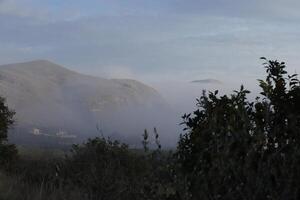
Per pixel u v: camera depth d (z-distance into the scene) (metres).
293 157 4.36
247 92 5.13
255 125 4.82
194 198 4.70
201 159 4.88
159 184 4.94
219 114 5.07
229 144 4.62
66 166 11.91
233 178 4.59
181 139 5.27
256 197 4.41
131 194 7.14
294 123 4.66
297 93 4.92
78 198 9.13
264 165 4.45
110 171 9.23
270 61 5.10
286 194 4.31
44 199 9.12
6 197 9.27
